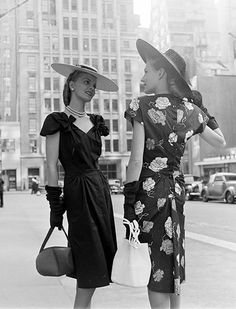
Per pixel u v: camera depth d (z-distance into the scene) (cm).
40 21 8081
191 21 8538
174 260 251
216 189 2425
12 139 7512
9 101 8125
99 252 279
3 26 8131
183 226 267
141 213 254
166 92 263
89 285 276
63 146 286
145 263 247
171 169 259
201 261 621
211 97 6031
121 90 8244
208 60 8025
